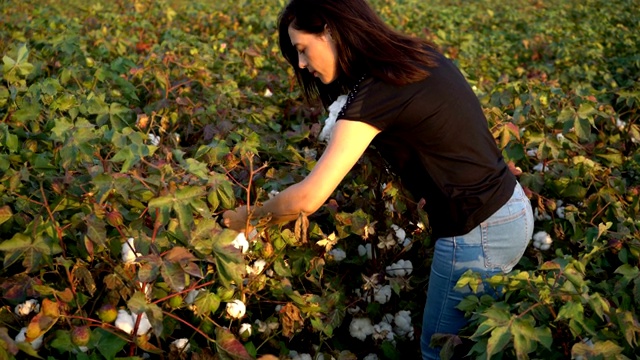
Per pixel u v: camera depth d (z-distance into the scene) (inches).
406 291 109.0
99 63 159.5
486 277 85.6
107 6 317.1
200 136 136.6
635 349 80.6
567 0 480.1
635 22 357.1
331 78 86.2
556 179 122.5
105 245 79.7
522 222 85.4
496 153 86.3
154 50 190.5
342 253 106.2
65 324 77.4
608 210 113.2
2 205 88.4
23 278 78.5
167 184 82.3
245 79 178.2
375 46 78.4
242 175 107.7
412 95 77.7
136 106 149.9
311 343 100.1
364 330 102.5
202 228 77.0
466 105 80.7
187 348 84.0
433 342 85.8
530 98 138.7
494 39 302.2
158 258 72.4
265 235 94.7
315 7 80.5
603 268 106.7
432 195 84.2
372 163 100.7
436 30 311.7
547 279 82.4
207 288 89.9
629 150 153.0
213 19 263.0
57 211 87.7
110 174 79.7
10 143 99.2
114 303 79.7
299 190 80.9
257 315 100.9
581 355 73.7
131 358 75.8
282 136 130.4
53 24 218.5
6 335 64.6
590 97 149.3
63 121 94.8
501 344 72.1
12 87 119.1
